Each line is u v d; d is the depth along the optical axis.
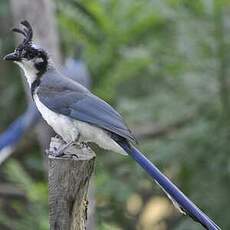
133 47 14.54
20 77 15.07
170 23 14.31
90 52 14.52
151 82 14.98
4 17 15.12
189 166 13.48
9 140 12.79
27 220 12.35
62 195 7.98
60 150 8.43
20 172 12.57
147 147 13.35
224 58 13.27
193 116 13.73
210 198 13.19
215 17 13.24
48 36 12.54
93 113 9.03
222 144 13.20
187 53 13.63
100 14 13.95
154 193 15.16
